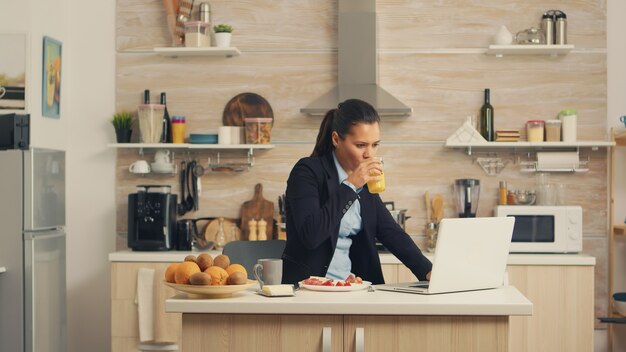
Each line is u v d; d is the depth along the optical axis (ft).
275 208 18.06
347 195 9.57
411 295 8.65
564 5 17.84
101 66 18.31
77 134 18.28
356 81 17.47
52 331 15.25
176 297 8.55
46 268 14.97
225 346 8.30
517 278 15.90
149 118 17.61
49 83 17.34
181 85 18.21
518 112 17.89
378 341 8.20
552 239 16.53
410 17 17.98
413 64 17.95
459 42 17.95
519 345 15.89
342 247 10.33
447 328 8.16
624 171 17.72
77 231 18.28
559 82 17.84
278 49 18.10
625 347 17.48
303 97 18.03
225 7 18.17
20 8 16.69
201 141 17.56
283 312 8.13
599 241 17.70
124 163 18.22
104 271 18.26
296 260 10.02
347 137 10.05
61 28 18.08
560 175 17.80
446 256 8.70
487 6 17.93
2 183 14.44
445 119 17.95
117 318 16.31
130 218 17.02
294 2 18.06
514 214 16.60
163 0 18.02
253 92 18.12
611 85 17.83
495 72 17.90
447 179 17.94
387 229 10.53
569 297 15.84
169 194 17.02
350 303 8.07
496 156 17.92
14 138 14.70
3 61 16.69
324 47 18.03
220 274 8.48
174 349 16.15
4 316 14.49
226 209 18.07
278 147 18.03
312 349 8.24
